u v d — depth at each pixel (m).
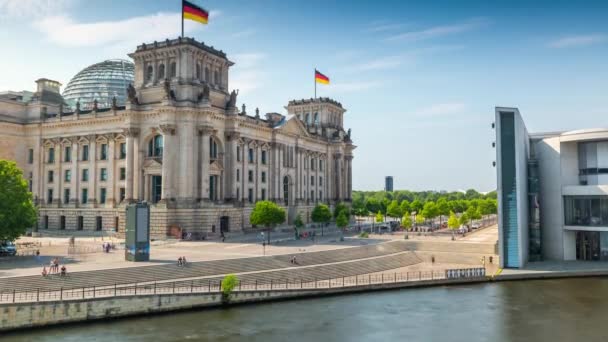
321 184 184.12
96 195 130.75
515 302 68.38
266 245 102.25
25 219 81.75
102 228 127.81
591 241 99.19
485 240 122.56
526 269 88.88
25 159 141.12
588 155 99.19
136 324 56.00
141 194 120.94
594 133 94.62
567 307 65.38
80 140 133.62
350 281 78.56
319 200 181.50
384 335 53.56
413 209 196.38
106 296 57.25
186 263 73.44
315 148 179.50
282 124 154.75
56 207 135.50
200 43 122.12
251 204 136.88
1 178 81.00
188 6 111.25
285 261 84.38
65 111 143.00
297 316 60.62
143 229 77.00
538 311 63.47
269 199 151.38
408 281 78.75
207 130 118.38
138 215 76.50
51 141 138.00
